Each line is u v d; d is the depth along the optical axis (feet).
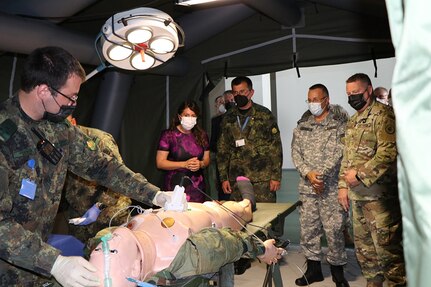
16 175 4.96
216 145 15.72
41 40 10.96
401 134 1.44
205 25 14.48
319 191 11.81
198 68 16.93
